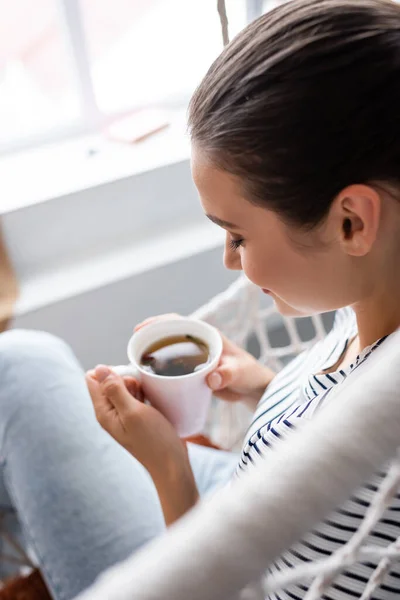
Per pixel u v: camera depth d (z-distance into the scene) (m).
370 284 0.45
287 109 0.37
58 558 0.67
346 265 0.44
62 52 1.30
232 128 0.39
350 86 0.36
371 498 0.41
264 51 0.38
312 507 0.21
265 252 0.45
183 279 1.35
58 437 0.74
